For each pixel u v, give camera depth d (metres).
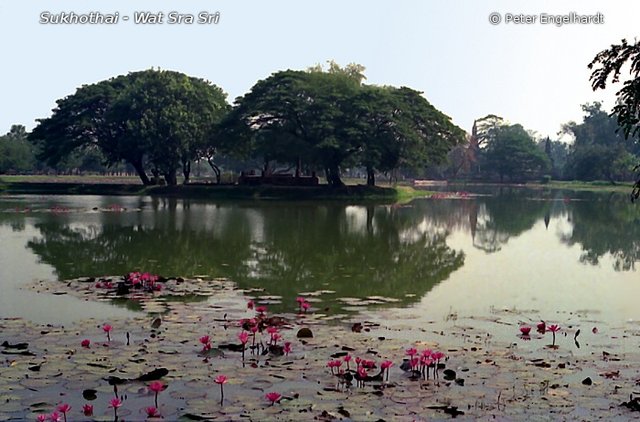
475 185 98.56
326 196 51.19
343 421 6.43
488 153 110.75
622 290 13.80
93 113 58.19
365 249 20.14
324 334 9.66
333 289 13.49
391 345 9.09
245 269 15.91
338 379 7.64
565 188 87.12
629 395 7.24
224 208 37.91
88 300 11.98
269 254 18.59
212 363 8.18
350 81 55.72
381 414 6.61
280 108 50.72
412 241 22.59
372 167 55.28
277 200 47.47
